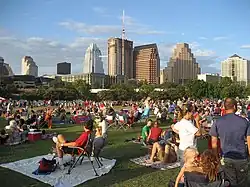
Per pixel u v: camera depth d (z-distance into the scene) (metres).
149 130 13.84
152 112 34.97
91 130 9.88
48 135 16.33
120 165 10.22
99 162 9.97
